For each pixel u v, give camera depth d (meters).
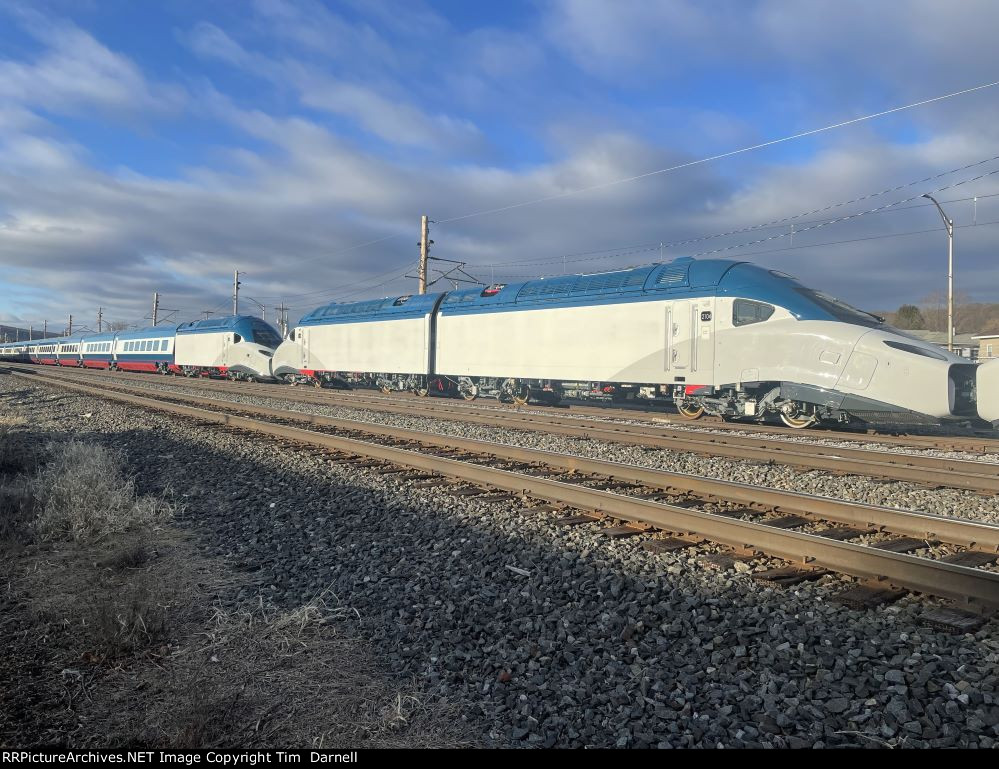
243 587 4.92
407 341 24.91
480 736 3.05
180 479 8.80
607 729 3.06
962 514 7.18
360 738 3.01
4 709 3.15
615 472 8.66
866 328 13.55
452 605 4.47
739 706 3.21
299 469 9.25
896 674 3.40
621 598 4.57
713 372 15.49
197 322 41.72
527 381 20.81
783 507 6.89
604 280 18.42
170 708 3.21
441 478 8.60
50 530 6.10
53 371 43.75
